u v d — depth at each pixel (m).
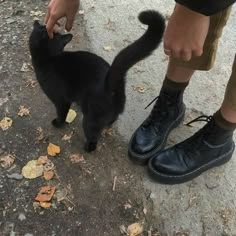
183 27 0.43
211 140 0.63
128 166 0.67
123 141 0.70
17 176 0.65
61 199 0.63
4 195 0.63
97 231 0.60
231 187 0.65
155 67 0.82
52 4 0.62
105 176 0.66
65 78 0.64
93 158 0.68
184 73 0.64
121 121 0.73
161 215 0.62
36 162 0.67
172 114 0.69
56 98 0.67
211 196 0.64
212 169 0.67
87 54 0.66
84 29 0.89
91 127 0.65
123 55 0.56
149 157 0.66
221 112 0.60
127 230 0.60
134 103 0.76
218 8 0.39
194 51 0.45
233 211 0.62
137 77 0.80
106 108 0.62
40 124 0.72
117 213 0.62
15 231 0.60
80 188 0.64
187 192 0.64
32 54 0.65
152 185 0.65
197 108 0.76
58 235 0.60
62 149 0.69
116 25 0.91
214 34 0.57
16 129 0.71
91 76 0.63
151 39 0.53
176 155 0.64
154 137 0.67
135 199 0.63
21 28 0.89
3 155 0.68
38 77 0.67
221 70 0.82
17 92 0.77
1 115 0.73
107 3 0.95
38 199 0.63
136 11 0.94
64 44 0.65
